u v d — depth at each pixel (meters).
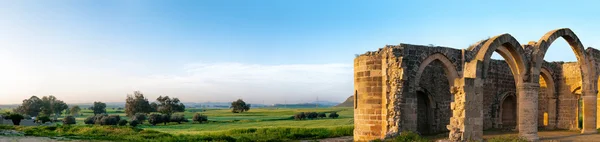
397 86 24.45
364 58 26.36
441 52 26.55
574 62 33.22
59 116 144.88
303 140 28.98
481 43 28.42
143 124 74.44
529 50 25.66
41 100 141.12
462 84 20.64
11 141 21.39
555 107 33.94
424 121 28.67
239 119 89.06
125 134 27.55
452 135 20.67
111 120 71.50
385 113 24.75
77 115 145.38
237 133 33.47
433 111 28.31
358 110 26.55
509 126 34.72
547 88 34.31
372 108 25.58
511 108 35.19
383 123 25.00
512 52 24.39
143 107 123.25
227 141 26.67
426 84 28.05
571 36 26.83
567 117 33.22
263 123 66.50
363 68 26.36
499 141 21.83
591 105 28.55
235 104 153.25
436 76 28.98
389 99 24.67
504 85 34.09
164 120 76.38
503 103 35.00
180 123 75.44
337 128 36.00
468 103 20.59
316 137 30.81
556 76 34.34
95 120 76.69
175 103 138.50
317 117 91.44
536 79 24.44
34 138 23.50
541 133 29.50
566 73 33.62
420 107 28.55
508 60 25.47
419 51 25.80
